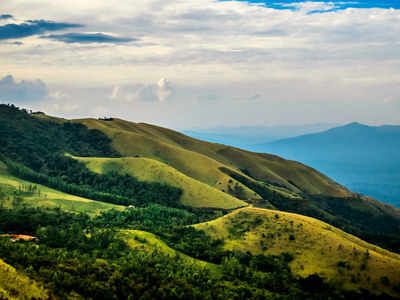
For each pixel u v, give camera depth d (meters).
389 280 159.62
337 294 153.38
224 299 130.25
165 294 122.56
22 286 97.81
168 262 152.62
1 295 89.69
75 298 105.44
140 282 127.31
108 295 113.88
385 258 176.38
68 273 117.88
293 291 152.25
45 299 98.56
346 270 170.25
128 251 161.25
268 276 159.12
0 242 137.00
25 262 120.62
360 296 153.00
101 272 127.00
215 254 181.00
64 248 149.38
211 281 141.88
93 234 174.75
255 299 135.88
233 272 160.62
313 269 175.25
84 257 139.88
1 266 101.75
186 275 142.88
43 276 111.81
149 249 167.12
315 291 157.12
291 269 178.12
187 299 123.81
